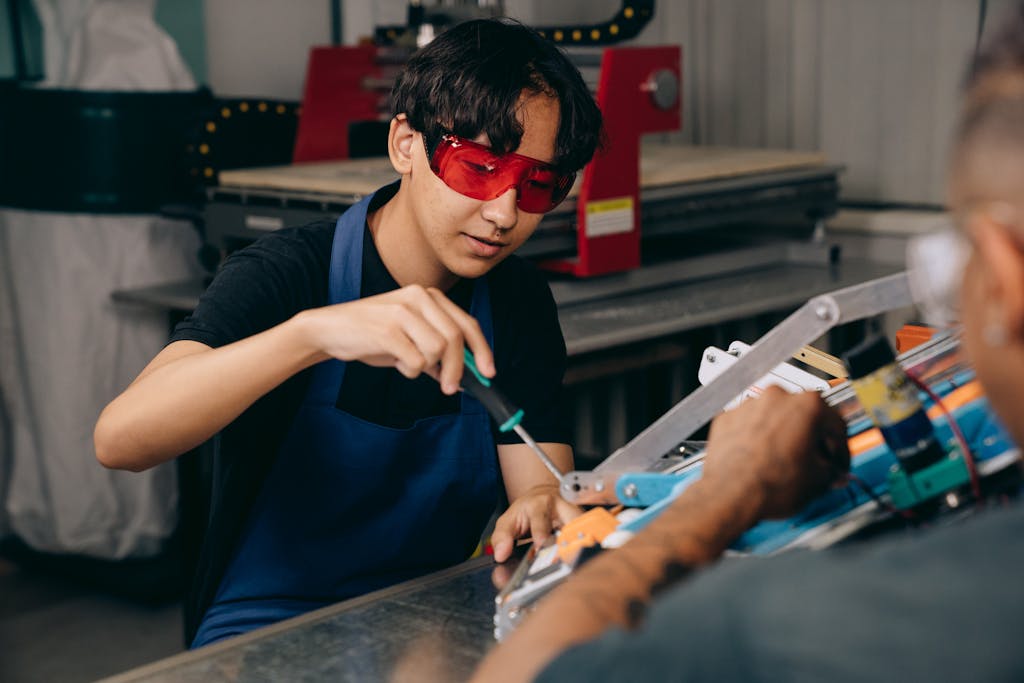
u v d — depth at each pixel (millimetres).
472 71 1158
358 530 1341
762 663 513
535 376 1445
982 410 945
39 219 2969
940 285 614
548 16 3605
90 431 3014
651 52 2428
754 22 3488
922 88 3275
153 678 921
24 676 2568
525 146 1182
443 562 1390
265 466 1335
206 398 1078
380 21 3615
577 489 1012
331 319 1005
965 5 3137
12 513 3131
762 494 812
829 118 3449
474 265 1247
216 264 2686
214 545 1333
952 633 491
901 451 917
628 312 2496
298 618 1036
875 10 3293
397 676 929
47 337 2998
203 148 2879
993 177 535
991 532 519
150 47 2982
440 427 1342
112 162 2924
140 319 3008
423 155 1221
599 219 2451
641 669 539
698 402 971
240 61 3477
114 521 3047
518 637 662
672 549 739
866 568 520
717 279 2865
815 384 1158
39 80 3035
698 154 3023
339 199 2352
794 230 3416
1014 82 542
